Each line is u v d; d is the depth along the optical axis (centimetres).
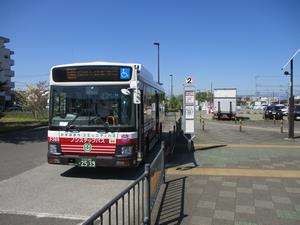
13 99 9650
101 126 973
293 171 1084
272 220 646
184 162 1252
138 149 1016
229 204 741
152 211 685
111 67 985
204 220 643
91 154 978
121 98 980
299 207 723
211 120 4675
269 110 4956
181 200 766
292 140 1966
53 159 998
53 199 809
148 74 1323
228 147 1672
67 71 1004
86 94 992
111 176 1053
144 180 565
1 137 2294
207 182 938
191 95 1534
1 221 660
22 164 1258
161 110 1958
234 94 4691
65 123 993
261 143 1847
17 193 859
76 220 668
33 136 2372
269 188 876
